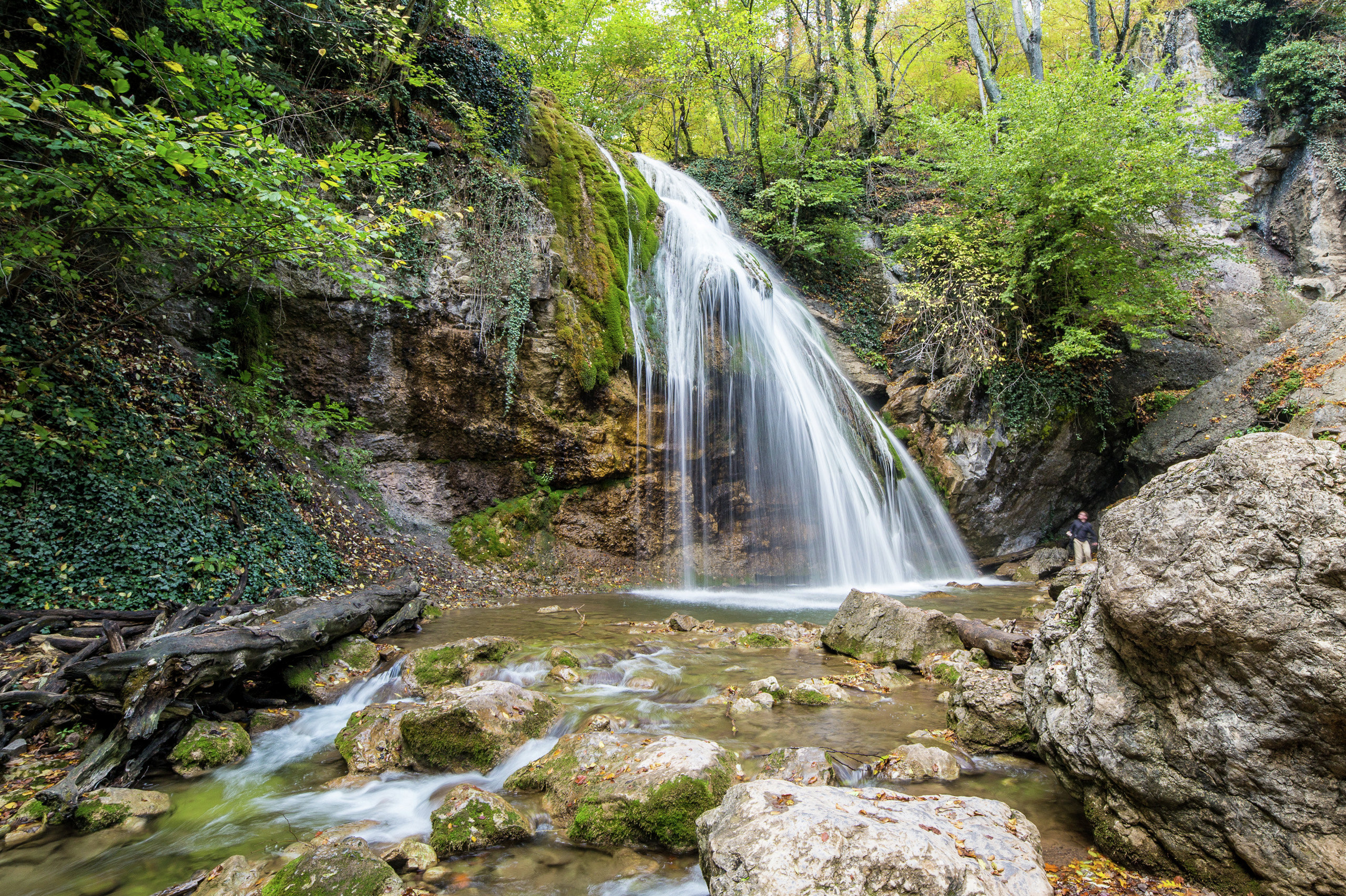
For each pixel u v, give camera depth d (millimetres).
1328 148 20766
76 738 4773
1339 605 2551
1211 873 2996
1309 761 2686
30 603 5938
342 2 11008
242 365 10492
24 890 3365
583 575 12914
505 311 12516
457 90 13125
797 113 22047
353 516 10766
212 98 7031
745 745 4945
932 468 16984
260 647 5637
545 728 5301
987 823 3217
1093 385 17766
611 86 22719
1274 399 14062
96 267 7887
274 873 3414
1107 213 15227
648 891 3365
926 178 23719
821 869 2645
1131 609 3090
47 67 8211
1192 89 16109
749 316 16203
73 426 7258
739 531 14758
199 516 7902
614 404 13594
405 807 4312
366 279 7703
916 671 7105
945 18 28891
